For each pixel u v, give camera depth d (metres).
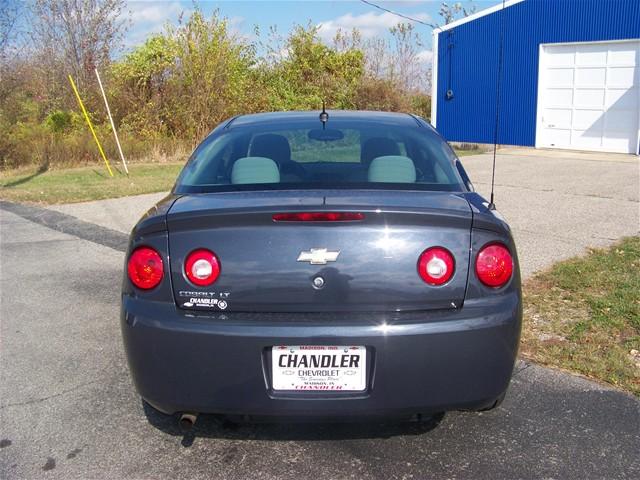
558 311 4.66
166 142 17.70
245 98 19.06
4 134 15.43
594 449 2.94
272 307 2.56
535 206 8.98
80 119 18.14
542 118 17.50
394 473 2.78
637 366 3.75
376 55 25.05
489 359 2.58
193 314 2.60
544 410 3.29
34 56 20.38
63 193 11.04
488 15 18.08
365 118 3.83
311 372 2.54
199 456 2.95
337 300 2.54
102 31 20.88
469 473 2.77
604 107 16.23
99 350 4.24
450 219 2.58
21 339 4.45
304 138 3.54
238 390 2.55
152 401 2.68
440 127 19.78
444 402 2.58
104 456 2.96
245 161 3.32
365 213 2.54
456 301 2.58
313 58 22.64
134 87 18.69
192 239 2.60
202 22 18.16
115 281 5.88
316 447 3.00
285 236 2.55
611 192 10.18
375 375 2.52
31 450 3.02
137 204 9.98
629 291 5.00
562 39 16.66
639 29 15.23
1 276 6.07
